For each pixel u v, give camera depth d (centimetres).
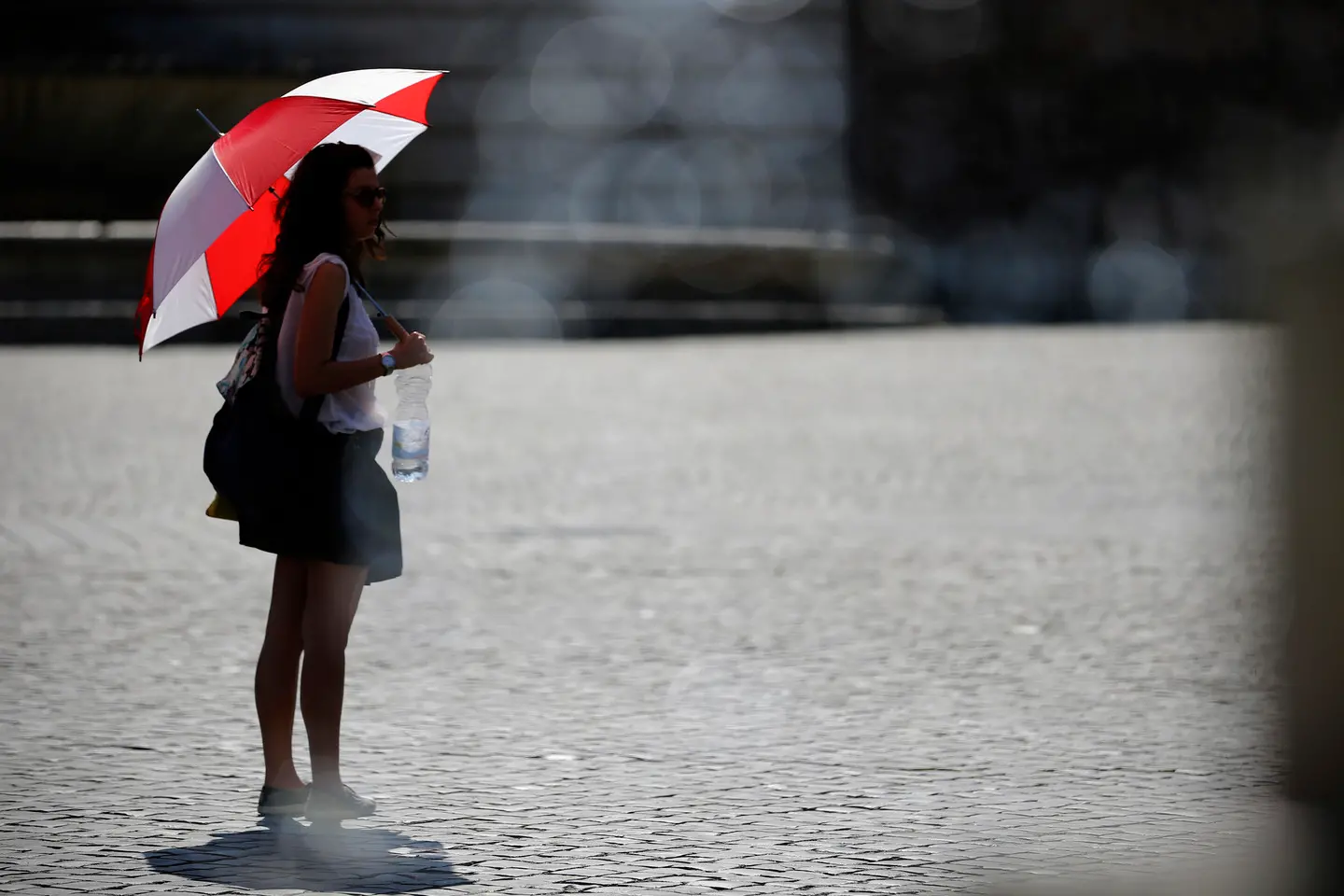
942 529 2998
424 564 2705
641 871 1258
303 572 1454
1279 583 721
